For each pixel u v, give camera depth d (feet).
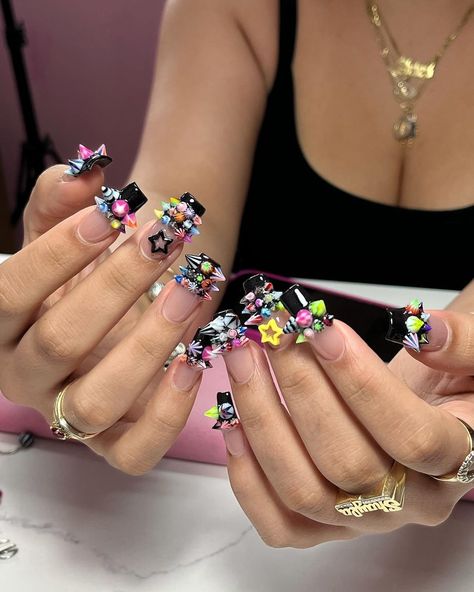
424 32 1.60
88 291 0.84
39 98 3.84
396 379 0.78
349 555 1.00
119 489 1.10
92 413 0.89
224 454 1.12
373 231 1.75
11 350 0.95
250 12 1.66
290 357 0.79
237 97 1.65
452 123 1.61
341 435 0.81
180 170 1.52
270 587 0.95
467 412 0.88
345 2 1.63
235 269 1.98
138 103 3.74
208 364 0.86
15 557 0.99
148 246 0.82
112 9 3.45
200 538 1.02
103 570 0.98
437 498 0.87
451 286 1.79
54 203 0.91
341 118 1.68
